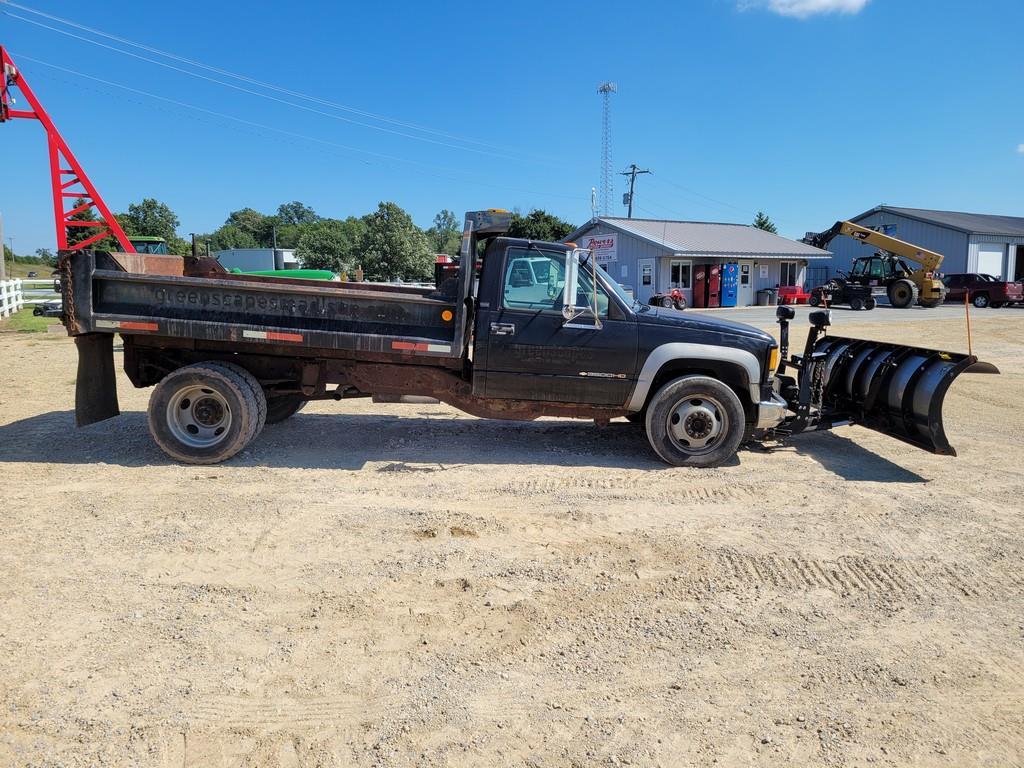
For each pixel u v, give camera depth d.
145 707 2.90
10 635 3.40
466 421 8.34
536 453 6.98
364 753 2.69
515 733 2.82
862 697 3.11
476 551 4.53
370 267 48.38
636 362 6.48
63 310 6.25
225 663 3.23
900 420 6.70
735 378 6.72
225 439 6.24
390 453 6.82
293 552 4.45
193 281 6.23
